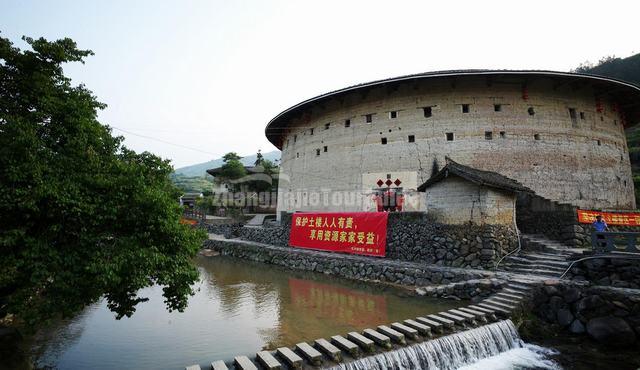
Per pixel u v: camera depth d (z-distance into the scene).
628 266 10.66
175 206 8.41
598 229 14.21
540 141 21.47
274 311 12.73
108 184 7.07
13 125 6.19
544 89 22.12
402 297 13.84
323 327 10.90
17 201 5.81
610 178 22.97
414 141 22.78
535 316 10.78
